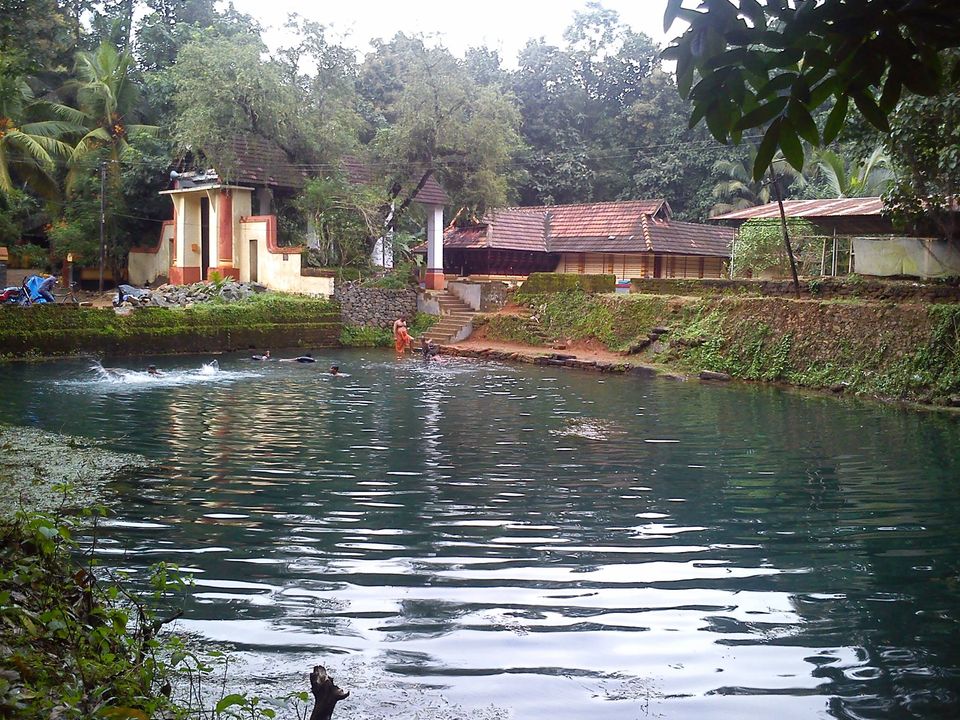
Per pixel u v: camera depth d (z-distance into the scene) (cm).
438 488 894
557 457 1074
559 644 510
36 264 3127
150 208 3338
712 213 3747
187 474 934
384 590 593
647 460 1066
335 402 1540
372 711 423
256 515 776
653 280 2548
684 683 464
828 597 598
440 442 1166
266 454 1056
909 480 967
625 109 4281
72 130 3081
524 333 2648
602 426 1329
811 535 747
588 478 956
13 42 1597
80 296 2872
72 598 470
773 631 538
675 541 724
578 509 820
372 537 715
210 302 2583
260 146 2916
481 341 2717
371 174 3142
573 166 4184
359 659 484
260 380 1862
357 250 2977
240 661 475
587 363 2234
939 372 1702
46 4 1803
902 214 1914
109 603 486
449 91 2859
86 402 1466
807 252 2347
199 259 3059
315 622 535
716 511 823
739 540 730
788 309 2081
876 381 1786
